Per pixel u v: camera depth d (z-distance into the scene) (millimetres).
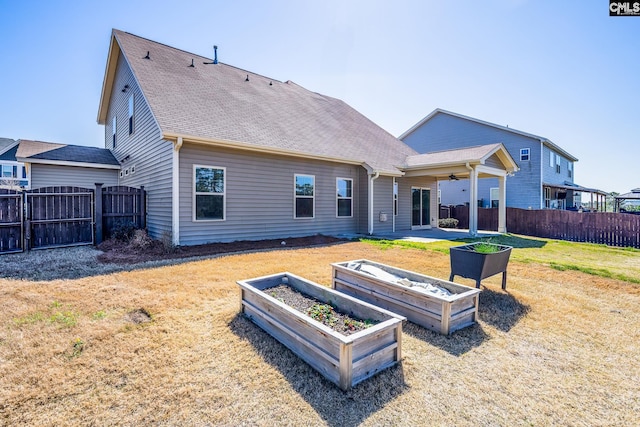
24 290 4223
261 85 12906
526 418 2031
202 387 2273
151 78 8977
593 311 3895
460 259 4438
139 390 2225
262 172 9406
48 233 7605
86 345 2775
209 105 9211
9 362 2492
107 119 14492
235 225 8844
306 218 10562
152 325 3219
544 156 19625
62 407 2045
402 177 13859
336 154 10625
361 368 2393
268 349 2822
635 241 10398
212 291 4316
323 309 3244
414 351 2883
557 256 7941
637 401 2223
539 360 2758
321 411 2066
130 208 8906
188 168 7883
